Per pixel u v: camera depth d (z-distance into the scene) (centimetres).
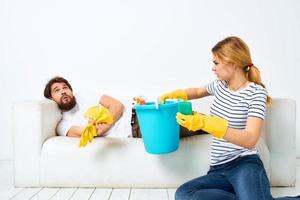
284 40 203
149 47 204
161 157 142
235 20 203
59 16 204
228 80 115
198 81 204
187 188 101
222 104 116
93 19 204
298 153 204
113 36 204
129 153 142
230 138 96
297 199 101
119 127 164
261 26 203
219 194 97
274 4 203
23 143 144
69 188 143
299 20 203
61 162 142
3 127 206
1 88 205
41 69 204
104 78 205
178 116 99
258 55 204
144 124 114
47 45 204
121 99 180
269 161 143
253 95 106
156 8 204
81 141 135
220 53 110
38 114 145
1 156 206
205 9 203
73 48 204
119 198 129
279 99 148
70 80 204
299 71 204
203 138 146
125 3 204
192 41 204
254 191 93
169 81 205
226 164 109
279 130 147
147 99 185
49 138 152
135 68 205
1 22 203
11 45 204
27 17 204
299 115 204
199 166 142
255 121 101
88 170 142
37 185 144
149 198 128
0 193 136
